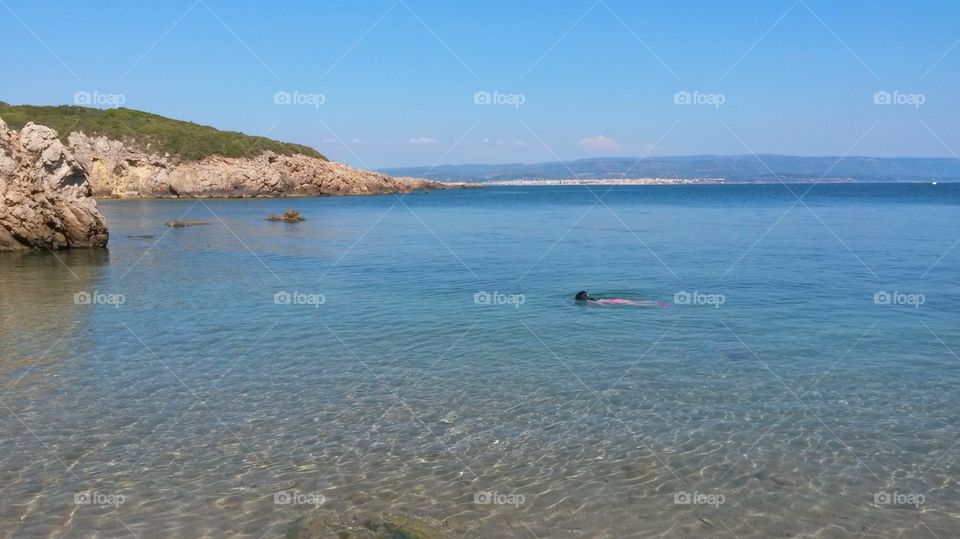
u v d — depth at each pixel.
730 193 150.50
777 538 8.09
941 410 11.91
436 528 8.22
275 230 52.03
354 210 81.81
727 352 15.59
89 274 28.41
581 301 21.86
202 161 112.62
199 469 9.82
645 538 8.11
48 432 11.09
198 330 18.05
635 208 85.88
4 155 34.28
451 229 53.12
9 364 14.80
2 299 22.47
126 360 15.17
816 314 19.58
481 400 12.57
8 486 9.28
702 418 11.62
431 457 10.23
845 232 47.25
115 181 105.12
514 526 8.34
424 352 15.84
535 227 54.84
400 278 27.11
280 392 13.05
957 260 31.11
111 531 8.20
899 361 14.77
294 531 8.18
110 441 10.76
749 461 10.02
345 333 17.70
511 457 10.21
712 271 28.31
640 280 26.06
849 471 9.71
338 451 10.43
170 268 30.28
